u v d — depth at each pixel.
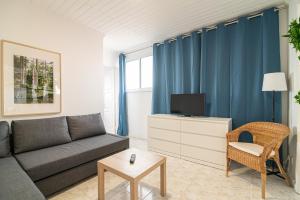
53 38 2.63
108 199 1.78
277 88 2.11
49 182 1.75
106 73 4.60
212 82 3.10
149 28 3.20
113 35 3.54
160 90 3.94
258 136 2.34
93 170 2.21
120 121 4.77
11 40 2.20
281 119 2.41
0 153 1.84
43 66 2.51
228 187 2.01
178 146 2.96
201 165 2.66
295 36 1.17
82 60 3.06
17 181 1.34
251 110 2.67
